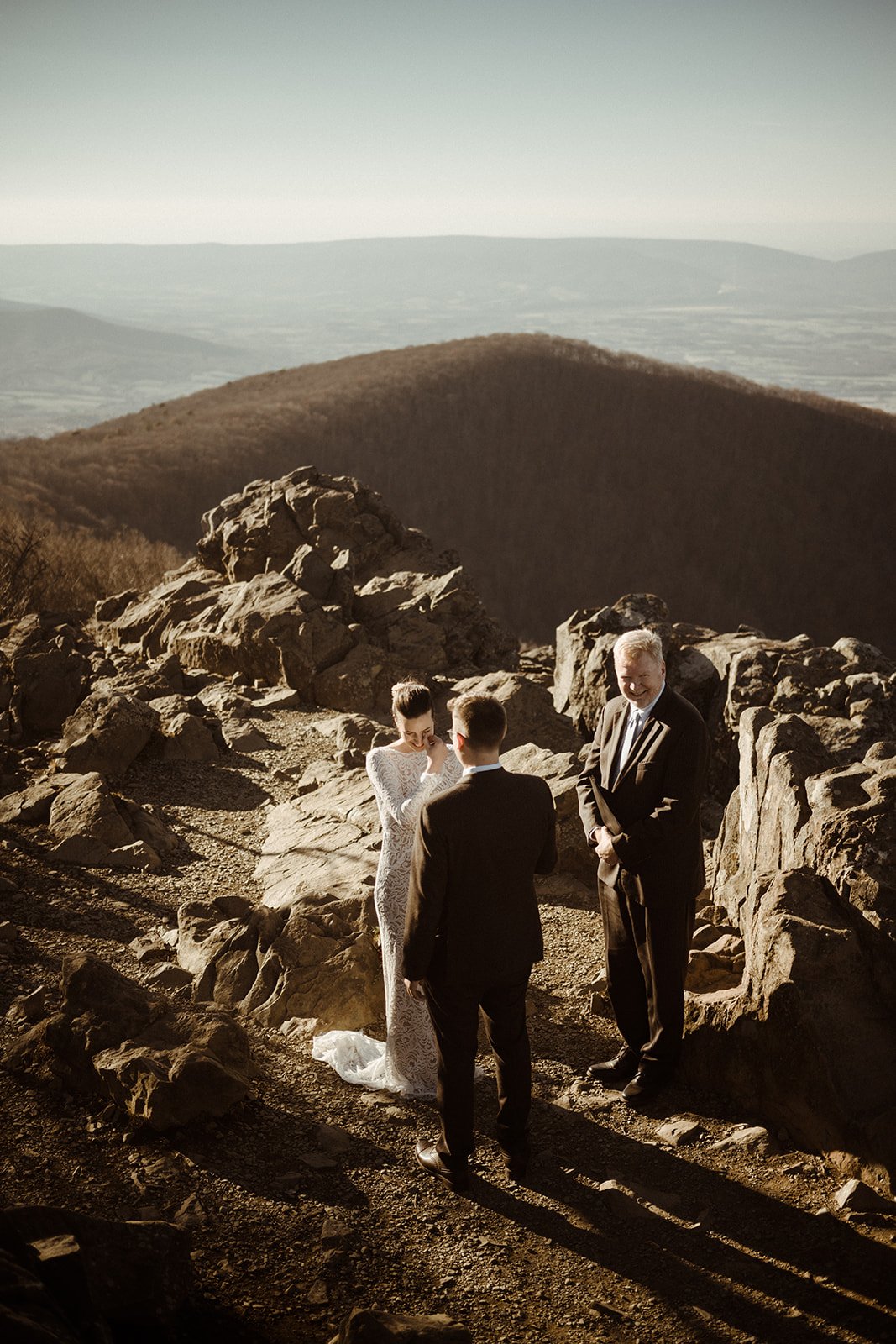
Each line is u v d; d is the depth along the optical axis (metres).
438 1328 2.47
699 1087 4.04
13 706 8.54
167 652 11.05
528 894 3.45
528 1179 3.47
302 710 9.38
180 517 84.44
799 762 4.89
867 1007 3.66
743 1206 3.31
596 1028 4.55
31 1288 2.16
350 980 4.57
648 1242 3.15
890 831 4.03
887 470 119.81
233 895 5.40
